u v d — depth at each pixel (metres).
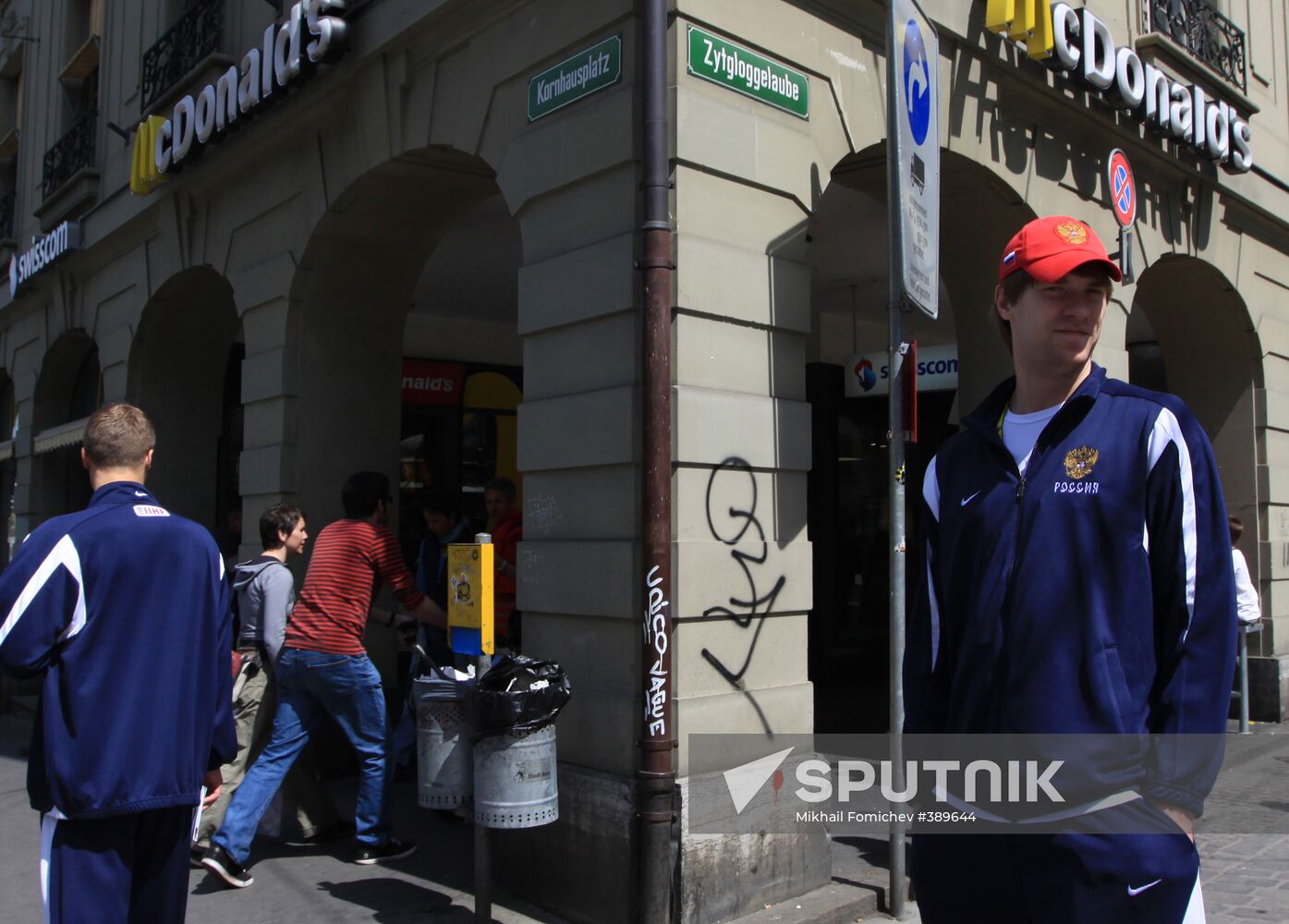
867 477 10.73
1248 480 9.25
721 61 4.64
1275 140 9.61
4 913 4.70
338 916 4.50
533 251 5.04
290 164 7.17
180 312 9.36
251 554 7.19
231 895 4.77
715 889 4.21
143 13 9.77
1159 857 1.82
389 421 7.32
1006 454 2.06
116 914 2.82
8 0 14.91
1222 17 8.83
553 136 4.92
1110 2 7.57
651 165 4.30
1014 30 6.30
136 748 2.83
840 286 10.27
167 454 9.48
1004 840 1.94
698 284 4.45
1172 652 1.85
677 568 4.27
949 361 8.23
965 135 6.22
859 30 5.38
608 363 4.57
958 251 7.03
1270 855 5.34
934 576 2.19
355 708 5.14
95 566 2.85
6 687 11.10
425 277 9.45
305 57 6.54
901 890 4.44
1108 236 7.40
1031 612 1.92
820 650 10.04
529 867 4.64
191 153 7.98
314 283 7.05
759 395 4.70
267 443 7.15
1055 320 2.01
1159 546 1.87
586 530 4.62
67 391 12.43
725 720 4.37
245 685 5.38
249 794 4.92
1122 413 1.95
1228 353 9.36
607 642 4.48
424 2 5.71
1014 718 1.91
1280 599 9.25
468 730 4.34
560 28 4.95
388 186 6.54
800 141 4.98
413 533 10.41
